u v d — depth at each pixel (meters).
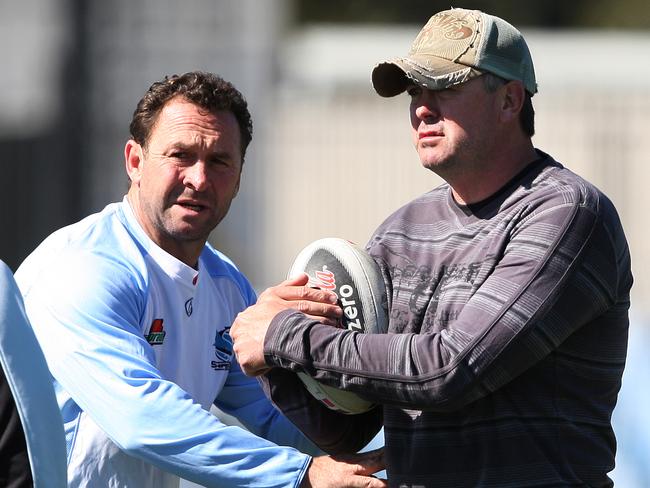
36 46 45.53
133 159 14.57
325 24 93.75
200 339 14.87
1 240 43.81
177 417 13.37
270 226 47.28
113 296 13.71
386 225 13.72
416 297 12.94
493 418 12.34
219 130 14.02
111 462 13.98
